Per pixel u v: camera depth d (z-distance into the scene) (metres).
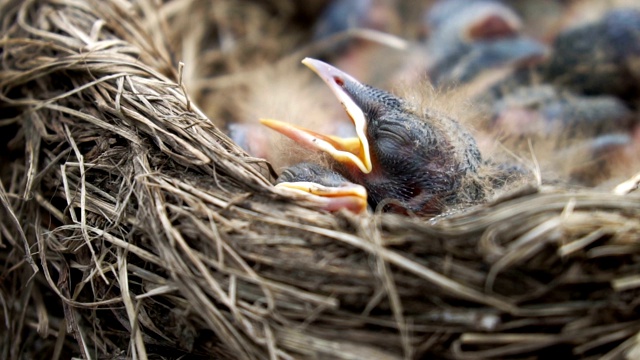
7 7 0.22
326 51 0.26
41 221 0.19
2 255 0.20
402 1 0.26
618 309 0.16
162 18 0.23
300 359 0.17
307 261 0.17
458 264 0.16
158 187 0.18
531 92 0.24
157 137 0.18
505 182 0.20
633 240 0.16
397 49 0.25
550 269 0.16
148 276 0.18
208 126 0.19
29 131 0.20
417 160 0.19
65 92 0.20
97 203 0.18
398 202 0.19
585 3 0.25
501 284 0.16
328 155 0.20
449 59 0.24
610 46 0.23
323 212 0.17
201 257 0.17
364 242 0.17
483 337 0.16
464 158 0.20
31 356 0.20
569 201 0.17
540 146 0.22
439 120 0.20
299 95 0.24
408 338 0.17
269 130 0.21
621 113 0.23
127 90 0.19
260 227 0.17
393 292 0.16
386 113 0.20
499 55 0.24
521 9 0.27
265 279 0.17
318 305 0.17
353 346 0.17
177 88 0.20
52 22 0.21
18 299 0.19
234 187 0.18
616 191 0.18
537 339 0.16
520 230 0.16
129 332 0.18
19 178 0.20
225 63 0.25
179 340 0.18
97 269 0.18
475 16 0.25
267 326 0.17
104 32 0.21
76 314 0.18
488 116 0.22
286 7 0.27
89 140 0.19
